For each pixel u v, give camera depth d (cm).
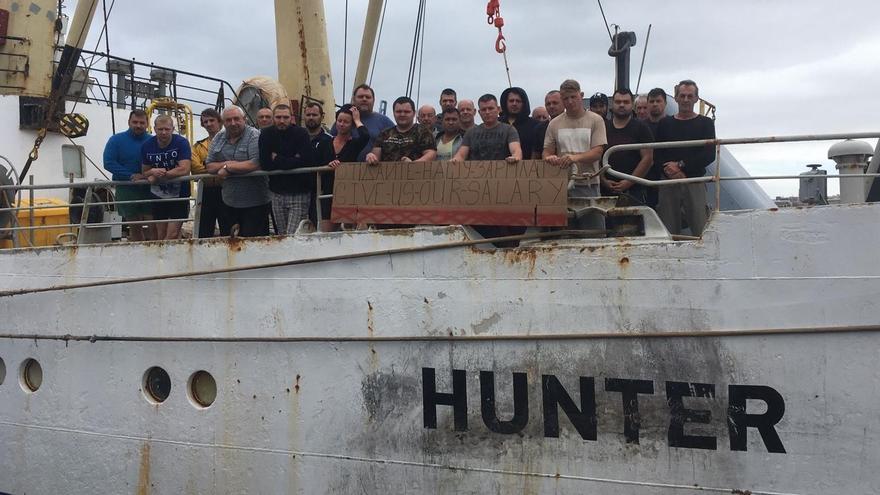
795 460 509
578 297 554
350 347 622
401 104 674
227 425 669
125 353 712
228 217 770
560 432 560
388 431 612
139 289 703
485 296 578
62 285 738
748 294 516
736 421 520
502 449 576
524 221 583
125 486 718
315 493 638
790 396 509
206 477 680
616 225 583
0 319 771
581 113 622
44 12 1091
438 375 594
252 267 651
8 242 956
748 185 893
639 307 540
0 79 1073
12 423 771
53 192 1119
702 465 528
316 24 1053
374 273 612
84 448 736
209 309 673
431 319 595
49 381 751
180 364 688
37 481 761
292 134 683
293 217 703
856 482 497
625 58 1017
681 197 662
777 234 510
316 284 631
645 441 540
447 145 713
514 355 571
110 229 947
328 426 631
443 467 595
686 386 530
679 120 670
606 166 567
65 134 1109
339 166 642
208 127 873
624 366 544
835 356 499
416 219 613
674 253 532
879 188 591
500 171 594
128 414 713
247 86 1043
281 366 647
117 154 816
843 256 496
